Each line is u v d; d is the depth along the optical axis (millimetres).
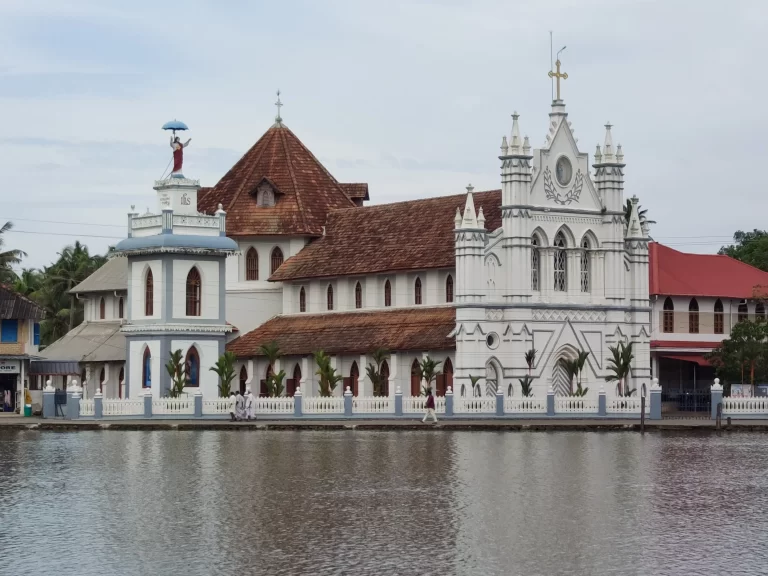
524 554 42250
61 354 118125
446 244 106000
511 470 61656
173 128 110250
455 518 48375
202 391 106562
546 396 95062
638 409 94125
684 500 52500
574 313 103875
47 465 64812
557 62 104812
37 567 41000
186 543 44188
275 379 101688
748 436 81938
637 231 107000
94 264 155500
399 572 39938
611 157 106062
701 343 116875
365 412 93375
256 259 119938
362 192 127625
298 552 42688
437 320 103750
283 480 58312
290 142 125250
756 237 166500
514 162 101125
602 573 39781
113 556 42375
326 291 115188
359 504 51469
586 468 62531
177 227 108062
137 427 88312
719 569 40281
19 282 156125
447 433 84062
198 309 108500
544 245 102812
